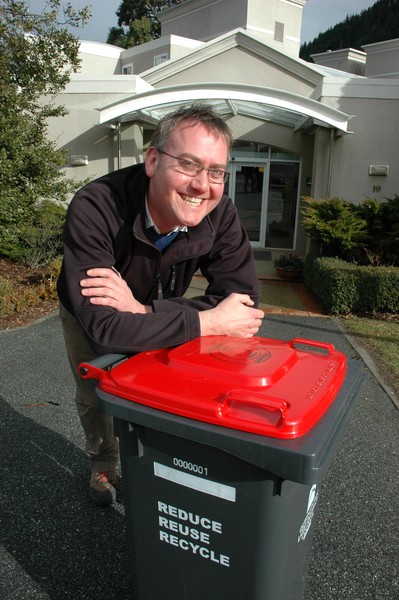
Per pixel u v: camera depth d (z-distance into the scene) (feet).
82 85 37.04
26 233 28.99
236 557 4.65
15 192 26.73
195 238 6.34
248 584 4.69
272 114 39.34
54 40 28.09
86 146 37.93
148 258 6.31
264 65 42.70
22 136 26.96
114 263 6.06
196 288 30.04
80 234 5.72
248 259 6.83
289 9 72.33
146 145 42.68
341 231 28.73
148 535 5.17
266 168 44.65
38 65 27.86
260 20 69.46
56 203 36.06
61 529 8.39
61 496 9.26
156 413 4.39
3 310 21.63
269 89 31.01
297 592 5.43
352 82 35.45
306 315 24.25
